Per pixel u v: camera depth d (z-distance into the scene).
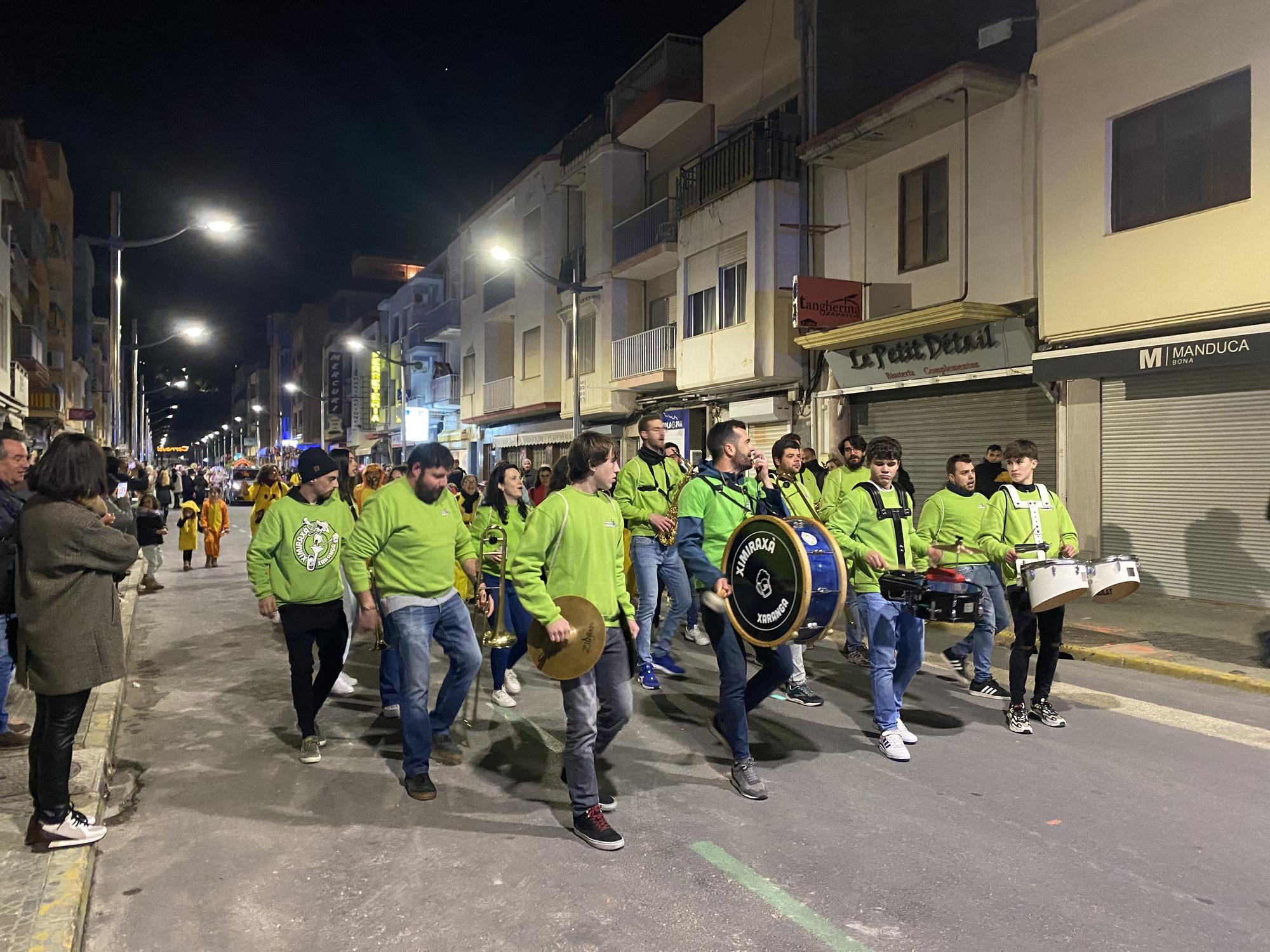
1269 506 9.09
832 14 16.80
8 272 22.30
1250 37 9.95
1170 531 11.21
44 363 29.83
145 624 10.18
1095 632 8.92
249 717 6.29
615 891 3.64
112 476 9.27
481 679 7.45
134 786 4.89
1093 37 11.49
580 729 4.14
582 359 25.16
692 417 21.55
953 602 4.95
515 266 30.36
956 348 13.73
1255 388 10.34
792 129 17.27
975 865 3.86
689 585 7.21
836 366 16.14
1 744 5.15
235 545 20.80
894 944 3.22
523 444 31.28
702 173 19.17
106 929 3.38
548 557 4.29
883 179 15.38
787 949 3.20
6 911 3.27
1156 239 10.84
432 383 39.94
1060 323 11.91
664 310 23.05
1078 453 12.15
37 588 3.72
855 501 5.49
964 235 13.63
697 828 4.26
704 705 6.48
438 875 3.79
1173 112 10.83
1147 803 4.56
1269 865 3.85
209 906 3.54
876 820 4.36
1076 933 3.29
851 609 7.77
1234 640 8.48
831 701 6.58
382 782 4.93
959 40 16.47
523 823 4.35
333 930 3.36
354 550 4.73
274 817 4.43
